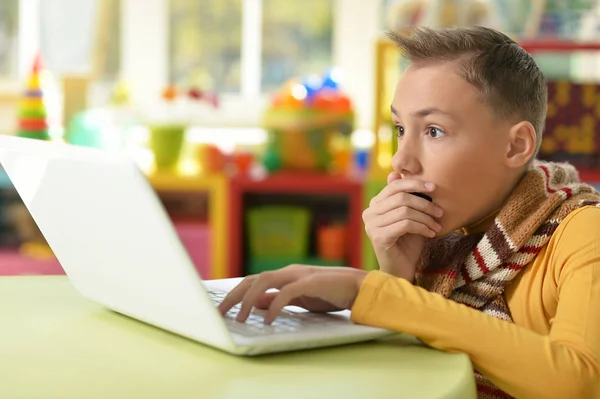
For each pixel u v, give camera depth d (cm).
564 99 279
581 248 91
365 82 353
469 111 96
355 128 327
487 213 101
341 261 303
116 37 355
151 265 78
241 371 75
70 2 354
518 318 97
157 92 357
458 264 101
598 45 269
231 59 354
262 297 94
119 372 74
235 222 300
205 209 340
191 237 307
